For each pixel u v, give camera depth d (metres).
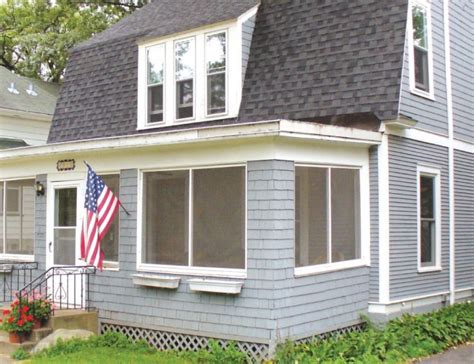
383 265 10.61
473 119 14.45
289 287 8.88
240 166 9.20
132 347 9.95
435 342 10.21
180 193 9.94
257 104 11.94
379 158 10.70
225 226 9.30
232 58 12.33
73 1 29.53
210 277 9.36
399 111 10.66
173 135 9.59
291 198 8.98
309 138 8.98
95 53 15.44
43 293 11.91
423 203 12.23
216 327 9.24
